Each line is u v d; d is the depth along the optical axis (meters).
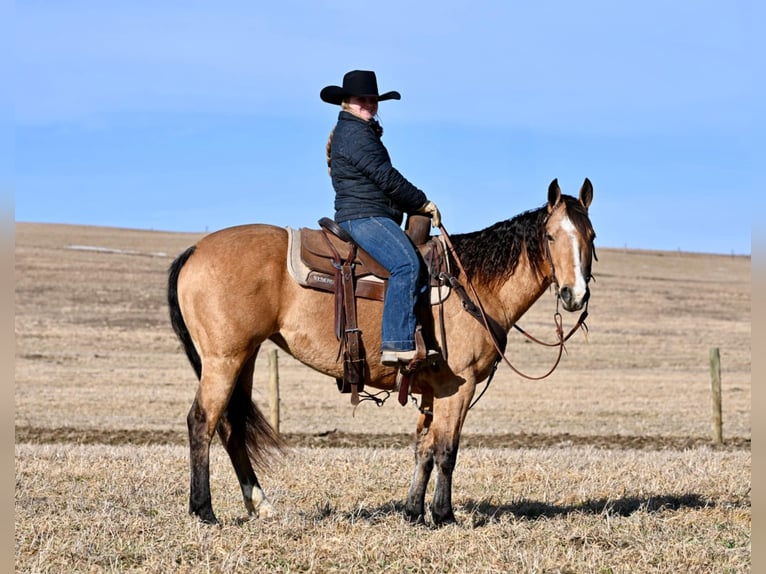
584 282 8.43
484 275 8.83
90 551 7.40
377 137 8.68
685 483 11.52
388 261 8.34
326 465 12.58
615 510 9.80
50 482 10.72
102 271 62.06
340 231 8.59
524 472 12.25
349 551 7.56
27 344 37.22
